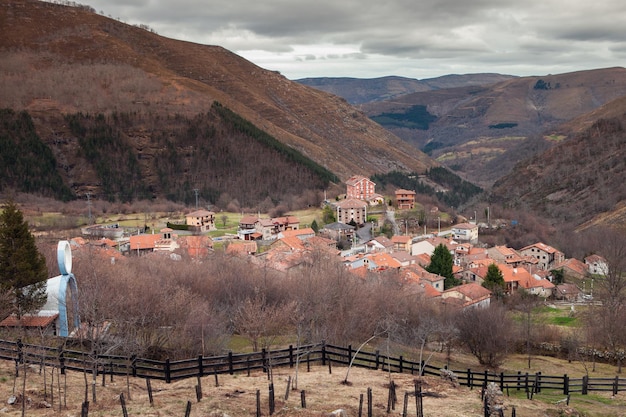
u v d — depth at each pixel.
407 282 97.88
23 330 48.69
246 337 62.44
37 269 53.44
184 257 102.69
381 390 37.00
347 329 63.53
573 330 83.44
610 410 38.69
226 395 33.88
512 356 73.31
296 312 62.66
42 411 30.33
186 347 51.31
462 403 35.31
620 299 91.50
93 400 32.38
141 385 36.44
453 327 68.50
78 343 46.41
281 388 35.97
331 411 31.34
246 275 82.31
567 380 43.62
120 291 60.81
